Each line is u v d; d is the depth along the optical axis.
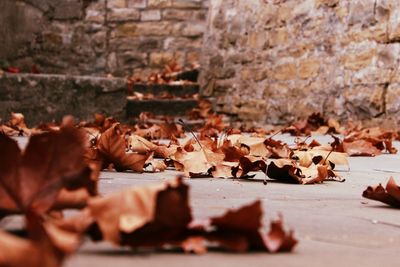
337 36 6.94
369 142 4.26
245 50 8.77
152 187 0.94
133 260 0.89
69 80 7.76
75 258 0.89
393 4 6.13
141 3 10.39
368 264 1.04
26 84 7.46
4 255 0.65
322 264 0.98
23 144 4.15
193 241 0.96
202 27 10.35
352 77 6.65
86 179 1.02
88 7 10.37
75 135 1.01
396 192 1.74
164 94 9.11
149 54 10.40
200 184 2.18
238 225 0.98
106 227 0.91
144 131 5.42
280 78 7.98
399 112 6.03
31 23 9.90
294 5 7.70
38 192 0.99
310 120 6.96
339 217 1.56
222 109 9.30
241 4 8.93
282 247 1.03
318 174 2.40
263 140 3.15
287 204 1.77
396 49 6.09
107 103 8.05
